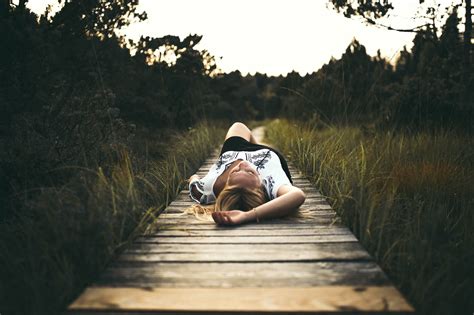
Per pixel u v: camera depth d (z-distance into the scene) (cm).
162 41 886
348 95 831
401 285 217
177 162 531
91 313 161
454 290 201
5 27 417
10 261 224
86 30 537
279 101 2741
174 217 308
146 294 175
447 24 833
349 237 255
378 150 516
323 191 412
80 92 446
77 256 204
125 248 241
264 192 323
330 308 162
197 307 163
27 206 262
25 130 384
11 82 430
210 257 221
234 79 2020
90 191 251
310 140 603
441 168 410
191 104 1029
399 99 755
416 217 302
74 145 379
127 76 710
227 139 402
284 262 213
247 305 165
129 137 447
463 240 282
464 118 675
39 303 175
